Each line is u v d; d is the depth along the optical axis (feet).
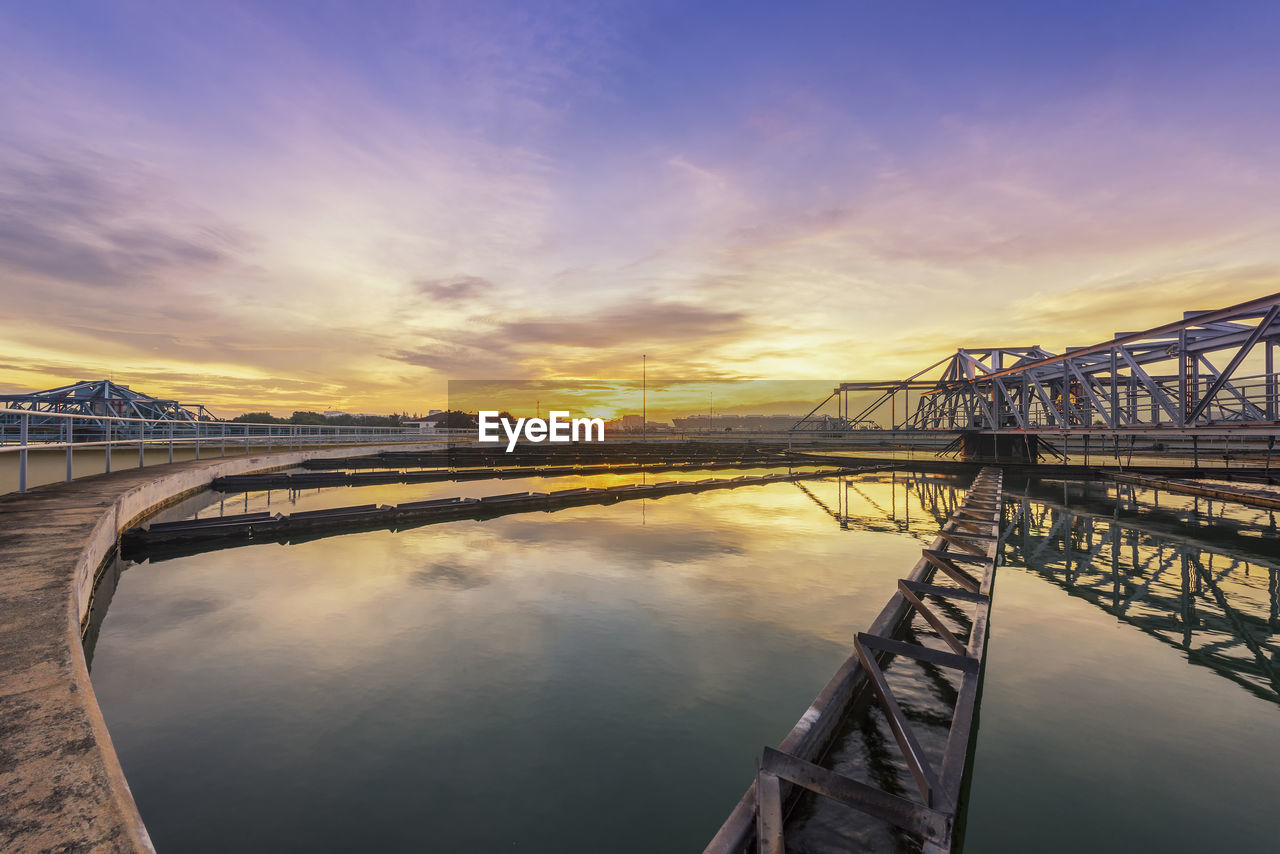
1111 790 13.66
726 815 12.87
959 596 24.94
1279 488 64.03
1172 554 40.29
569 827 12.42
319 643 22.88
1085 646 23.11
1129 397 97.60
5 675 11.76
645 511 60.39
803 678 19.88
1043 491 76.48
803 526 50.88
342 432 143.64
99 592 27.94
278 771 14.39
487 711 17.56
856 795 10.72
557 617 26.12
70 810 7.84
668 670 20.52
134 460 92.58
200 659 21.24
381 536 45.50
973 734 16.26
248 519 43.37
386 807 13.04
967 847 11.64
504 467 113.19
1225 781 14.02
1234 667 21.03
